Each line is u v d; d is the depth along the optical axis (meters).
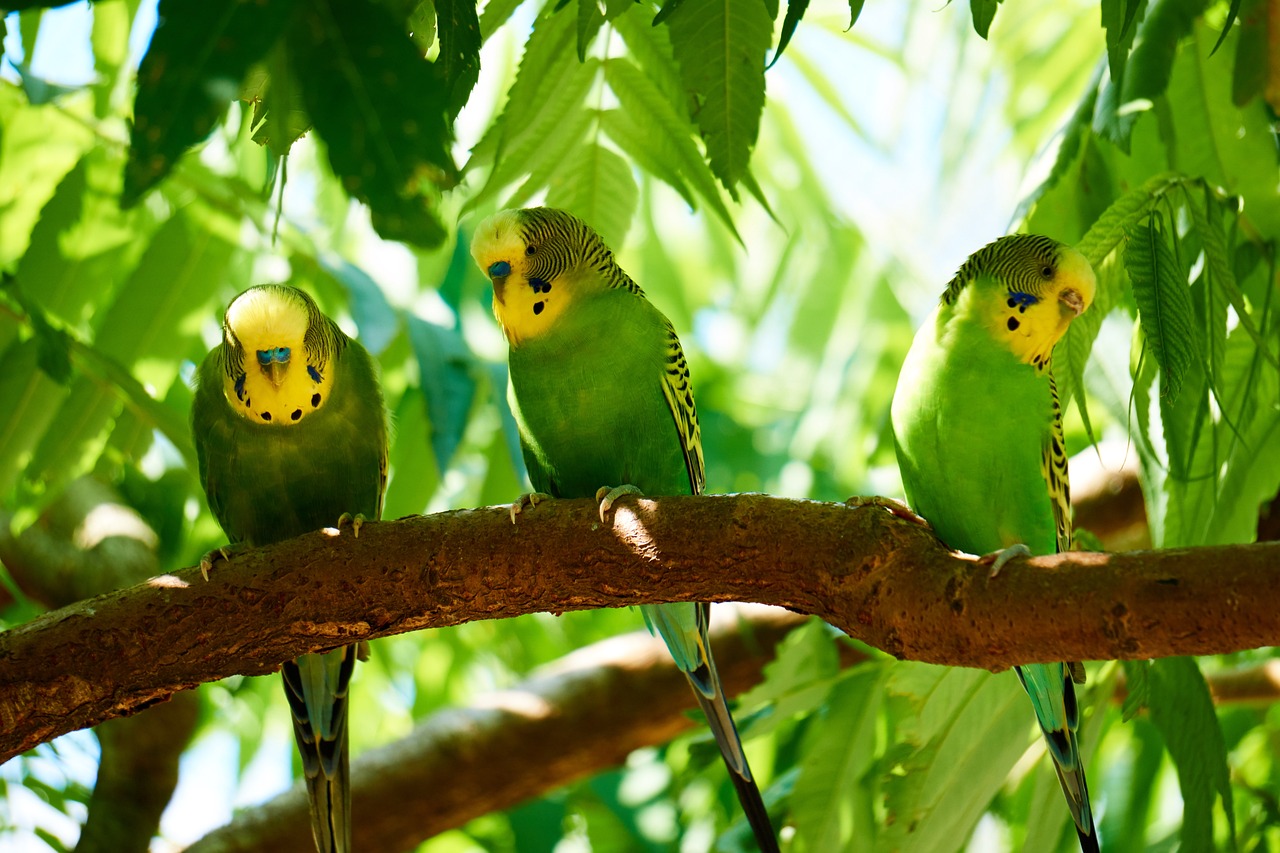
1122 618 3.60
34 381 6.57
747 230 10.37
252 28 2.74
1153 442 5.70
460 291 9.26
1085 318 5.42
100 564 8.52
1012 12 9.35
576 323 5.46
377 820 7.85
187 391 8.18
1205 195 5.06
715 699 5.67
